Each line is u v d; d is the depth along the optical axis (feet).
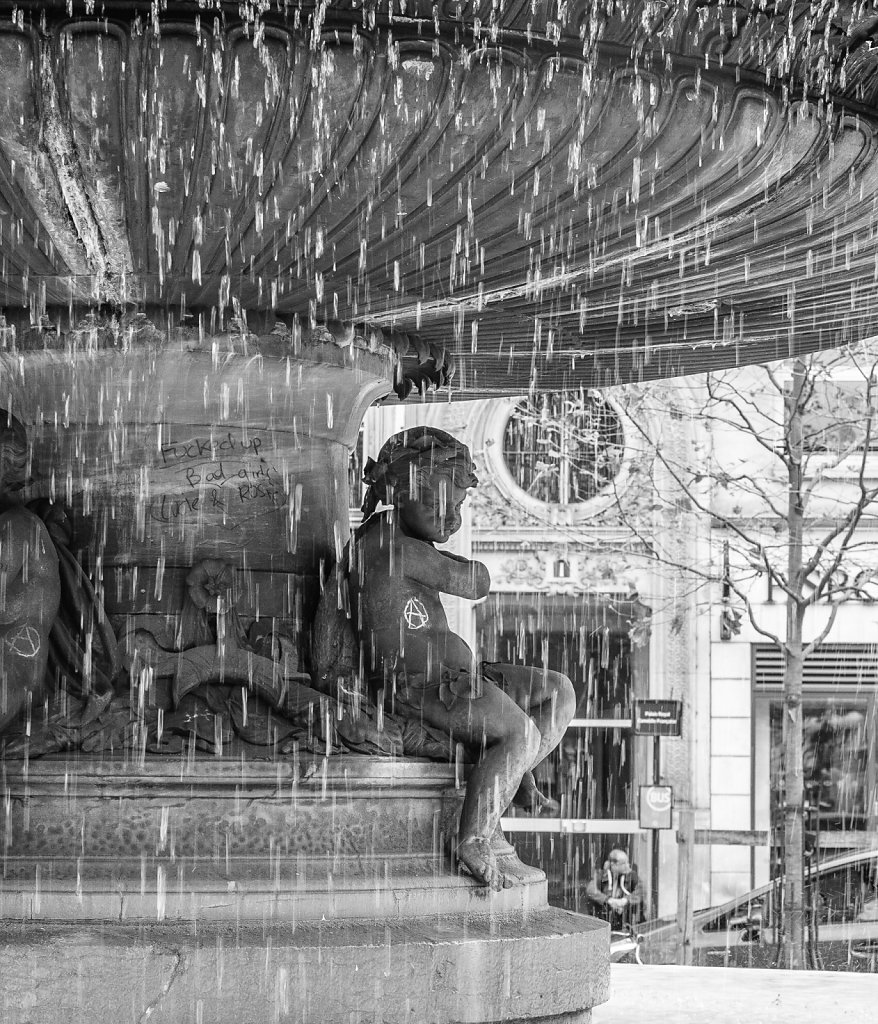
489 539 88.38
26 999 14.56
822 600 85.25
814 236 17.79
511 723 17.70
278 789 16.62
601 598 87.61
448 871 17.11
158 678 17.26
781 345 23.52
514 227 15.96
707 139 14.71
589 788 87.04
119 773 16.31
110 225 15.34
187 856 16.19
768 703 86.53
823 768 85.56
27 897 15.49
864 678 85.15
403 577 18.12
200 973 14.70
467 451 18.80
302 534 18.84
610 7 13.83
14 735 16.70
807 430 79.00
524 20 13.83
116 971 14.64
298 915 15.93
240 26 12.95
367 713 17.60
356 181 14.46
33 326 18.03
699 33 14.37
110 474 18.39
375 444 85.97
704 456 82.28
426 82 13.44
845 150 15.69
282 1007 14.84
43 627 17.10
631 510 84.07
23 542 17.08
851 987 24.82
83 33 12.84
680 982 25.21
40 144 13.76
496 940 15.88
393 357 19.99
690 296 20.17
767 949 67.77
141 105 13.25
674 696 86.69
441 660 18.07
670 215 16.21
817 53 14.94
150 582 17.99
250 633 18.08
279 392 18.62
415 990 15.30
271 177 14.26
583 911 76.79
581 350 23.11
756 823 85.81
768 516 75.41
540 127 14.07
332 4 13.25
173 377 18.16
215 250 15.98
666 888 84.89
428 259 16.63
